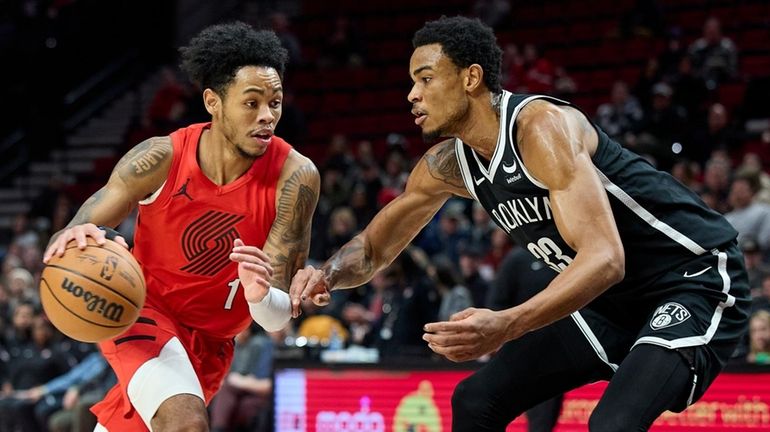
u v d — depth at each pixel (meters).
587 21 14.70
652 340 3.42
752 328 6.35
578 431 5.98
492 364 3.91
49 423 8.80
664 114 10.84
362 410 6.51
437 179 3.89
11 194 14.97
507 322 3.08
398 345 7.52
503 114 3.52
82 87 16.53
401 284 8.17
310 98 15.20
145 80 17.31
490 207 3.73
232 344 4.06
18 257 12.09
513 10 15.37
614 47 13.85
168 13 17.64
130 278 3.44
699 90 11.40
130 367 3.63
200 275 3.76
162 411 3.51
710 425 5.75
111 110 16.52
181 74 17.16
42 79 15.77
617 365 3.82
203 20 18.03
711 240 3.61
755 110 11.65
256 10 18.00
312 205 3.81
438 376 6.35
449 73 3.54
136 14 17.53
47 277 3.43
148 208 3.73
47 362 9.16
